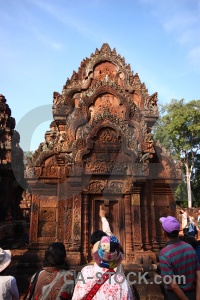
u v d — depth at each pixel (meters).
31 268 9.42
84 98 11.54
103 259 3.40
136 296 8.13
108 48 13.16
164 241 11.05
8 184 22.56
